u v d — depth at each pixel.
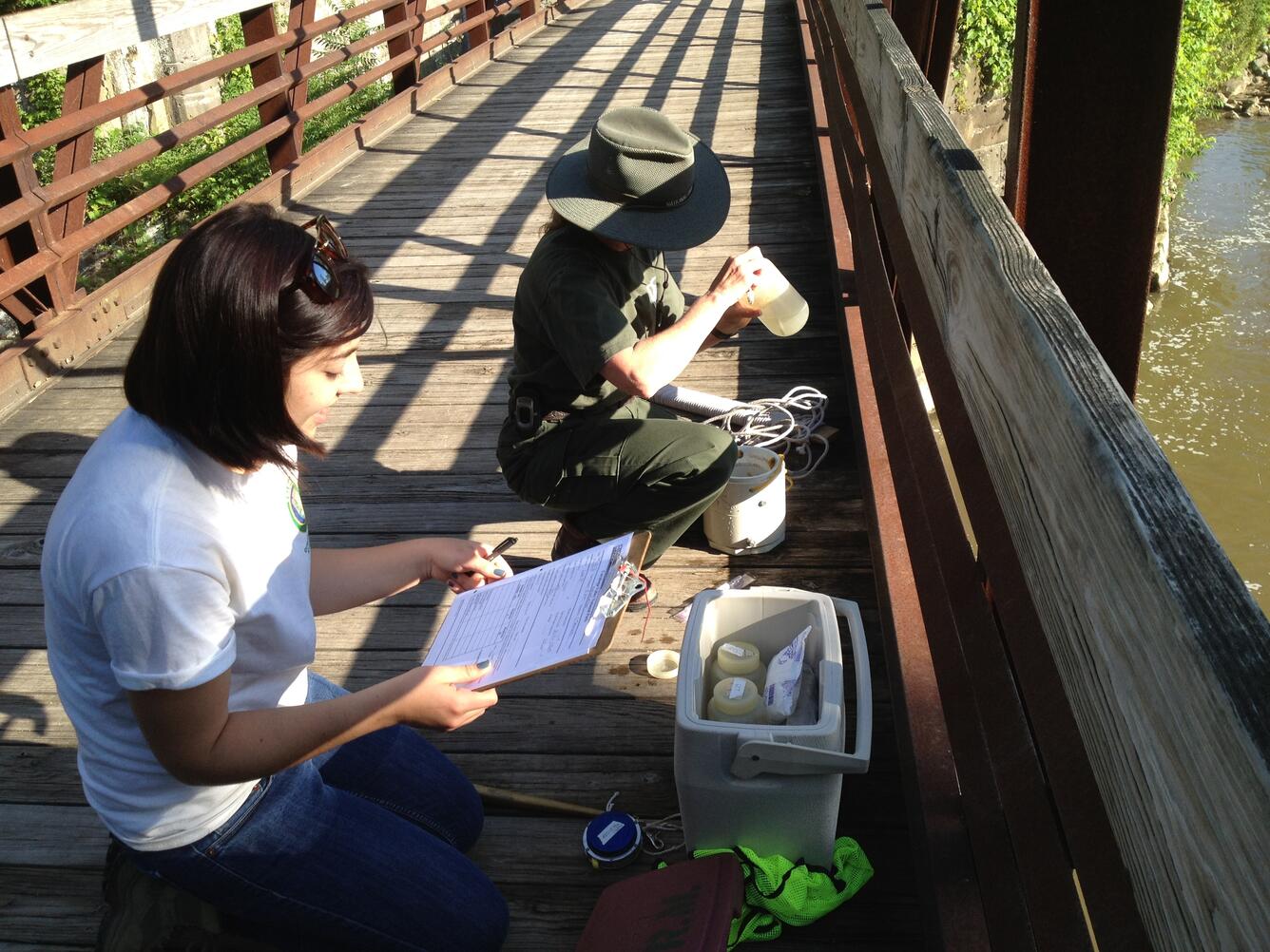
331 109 14.06
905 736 2.09
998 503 1.37
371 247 6.07
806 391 3.86
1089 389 0.97
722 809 1.95
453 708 1.56
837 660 2.01
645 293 2.62
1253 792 0.60
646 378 2.35
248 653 1.52
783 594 2.16
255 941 1.74
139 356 1.31
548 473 2.68
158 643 1.32
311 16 7.56
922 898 1.86
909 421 2.37
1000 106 17.41
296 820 1.64
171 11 5.39
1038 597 1.13
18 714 2.70
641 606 2.87
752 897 1.94
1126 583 0.82
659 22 13.51
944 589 1.97
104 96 14.08
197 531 1.36
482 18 11.59
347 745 1.99
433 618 2.96
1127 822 0.86
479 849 2.19
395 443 3.91
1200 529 0.77
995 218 1.42
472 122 9.01
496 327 4.88
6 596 3.21
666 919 1.72
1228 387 16.33
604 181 2.33
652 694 2.59
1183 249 21.44
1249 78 31.30
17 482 3.87
